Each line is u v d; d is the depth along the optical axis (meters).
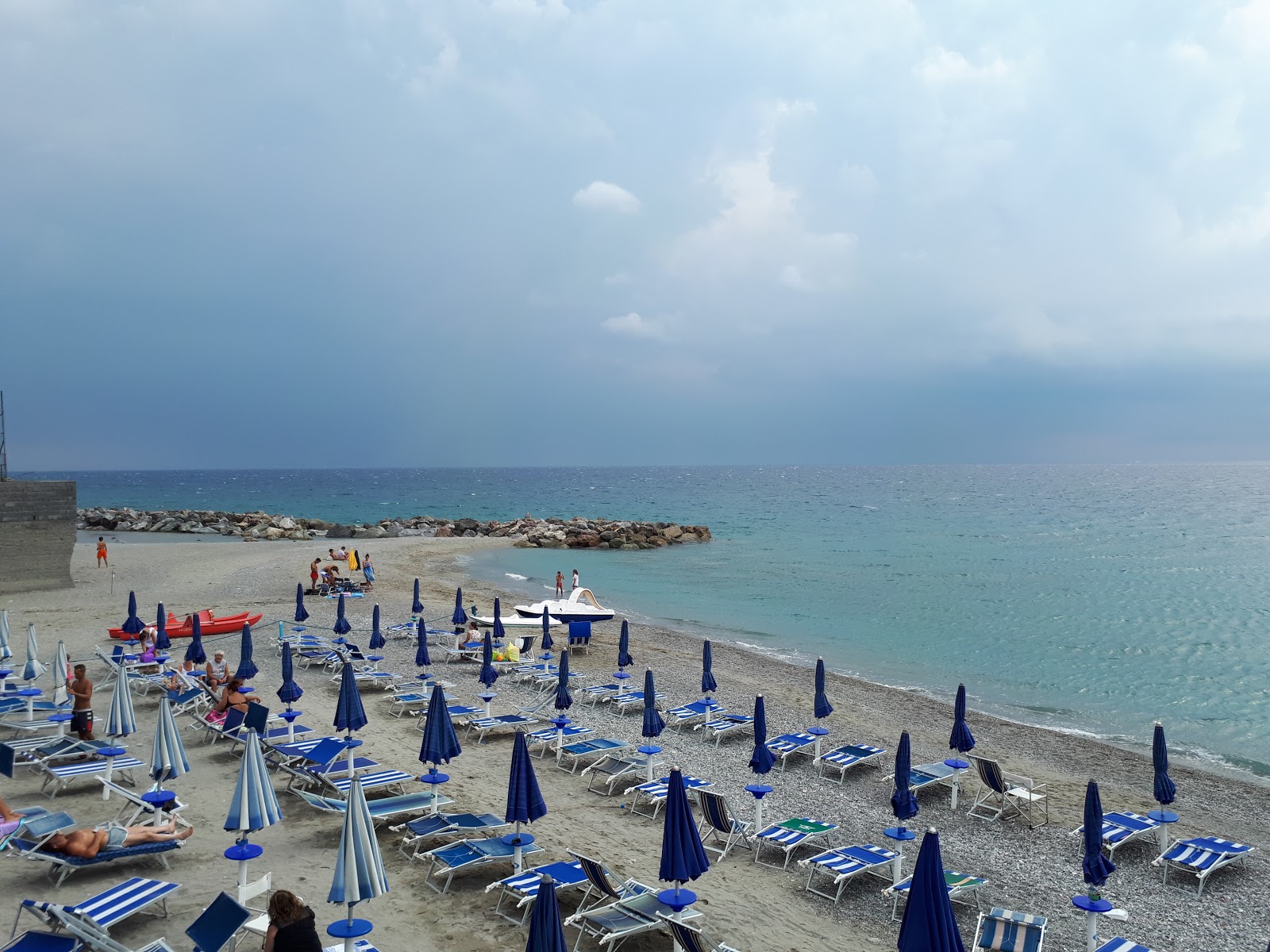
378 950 7.18
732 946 7.67
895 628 29.06
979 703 19.44
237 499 136.12
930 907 5.96
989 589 38.34
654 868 9.25
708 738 14.97
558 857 9.44
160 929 7.32
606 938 7.22
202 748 12.88
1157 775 10.12
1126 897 9.23
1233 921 8.70
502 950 7.26
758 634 27.78
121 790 8.60
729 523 81.88
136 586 31.28
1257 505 110.75
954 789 11.98
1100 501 122.69
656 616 31.16
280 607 27.44
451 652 20.98
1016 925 7.24
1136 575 42.75
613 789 12.03
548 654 20.22
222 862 8.82
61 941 6.07
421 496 146.25
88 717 12.13
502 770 12.51
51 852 8.05
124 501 131.75
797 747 13.25
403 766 12.45
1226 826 11.94
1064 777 13.84
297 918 5.65
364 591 32.81
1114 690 20.73
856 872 8.55
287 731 12.98
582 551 56.00
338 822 10.10
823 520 85.00
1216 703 19.67
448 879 8.38
